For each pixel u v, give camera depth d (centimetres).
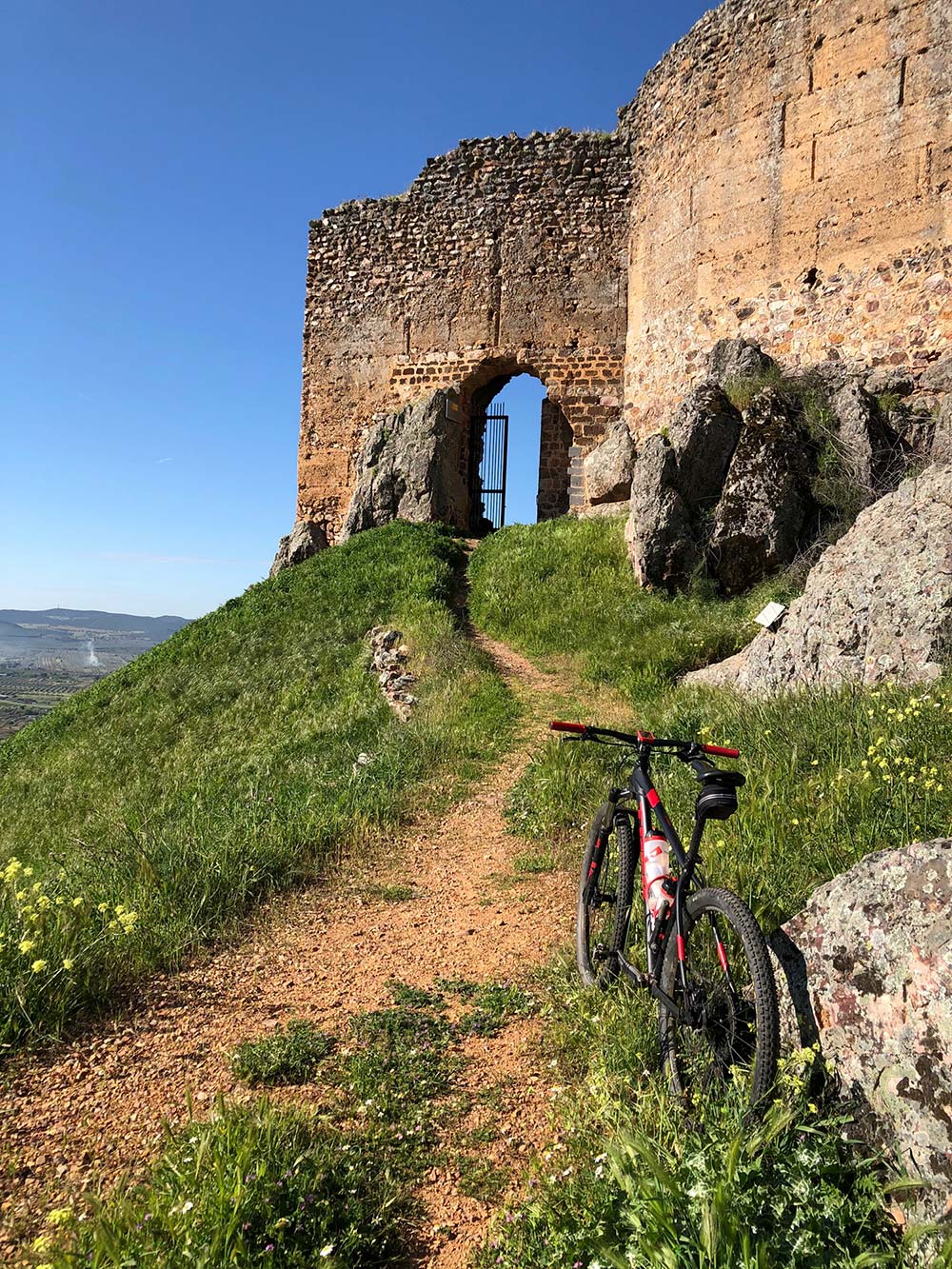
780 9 1547
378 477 2228
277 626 1683
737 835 462
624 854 376
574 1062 333
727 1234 203
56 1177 269
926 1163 222
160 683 1614
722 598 1340
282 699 1345
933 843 272
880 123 1405
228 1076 332
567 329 2170
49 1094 317
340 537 2289
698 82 1728
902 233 1381
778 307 1560
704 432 1388
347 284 2422
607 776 700
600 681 1089
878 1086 244
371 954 452
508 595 1509
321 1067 338
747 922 265
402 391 2345
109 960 402
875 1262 199
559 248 2180
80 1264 221
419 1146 292
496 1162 284
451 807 716
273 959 445
